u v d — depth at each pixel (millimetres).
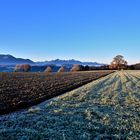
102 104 24734
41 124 15523
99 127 15180
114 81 62500
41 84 47500
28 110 20641
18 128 14414
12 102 24391
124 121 16828
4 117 18297
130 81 62438
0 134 13070
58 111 19969
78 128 14820
